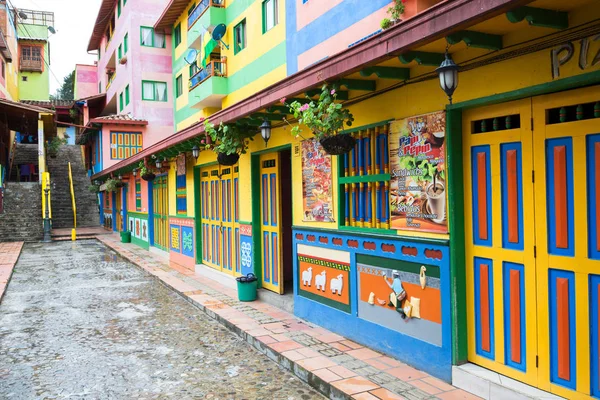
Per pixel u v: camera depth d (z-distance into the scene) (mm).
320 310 6758
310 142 6867
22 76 39969
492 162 4379
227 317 7395
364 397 4344
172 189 13914
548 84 3701
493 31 3896
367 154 5797
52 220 26719
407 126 5086
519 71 3924
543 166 3930
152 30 23953
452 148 4570
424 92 4863
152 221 17281
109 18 29141
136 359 5973
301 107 5332
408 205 5117
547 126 3891
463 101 4426
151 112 23875
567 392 3785
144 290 10336
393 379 4766
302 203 7121
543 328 3965
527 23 3705
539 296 3992
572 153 3744
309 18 8664
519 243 4156
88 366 5750
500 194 4305
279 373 5406
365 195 5910
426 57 4375
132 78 23516
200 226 11977
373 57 4246
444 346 4691
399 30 3906
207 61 14023
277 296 8148
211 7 13234
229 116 7418
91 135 27031
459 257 4590
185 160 12391
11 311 8617
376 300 5625
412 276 5094
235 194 9750
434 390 4473
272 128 7938
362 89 5434
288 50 9461
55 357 6090
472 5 3217
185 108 18922
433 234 4797
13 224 21906
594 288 3617
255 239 8820
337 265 6355
